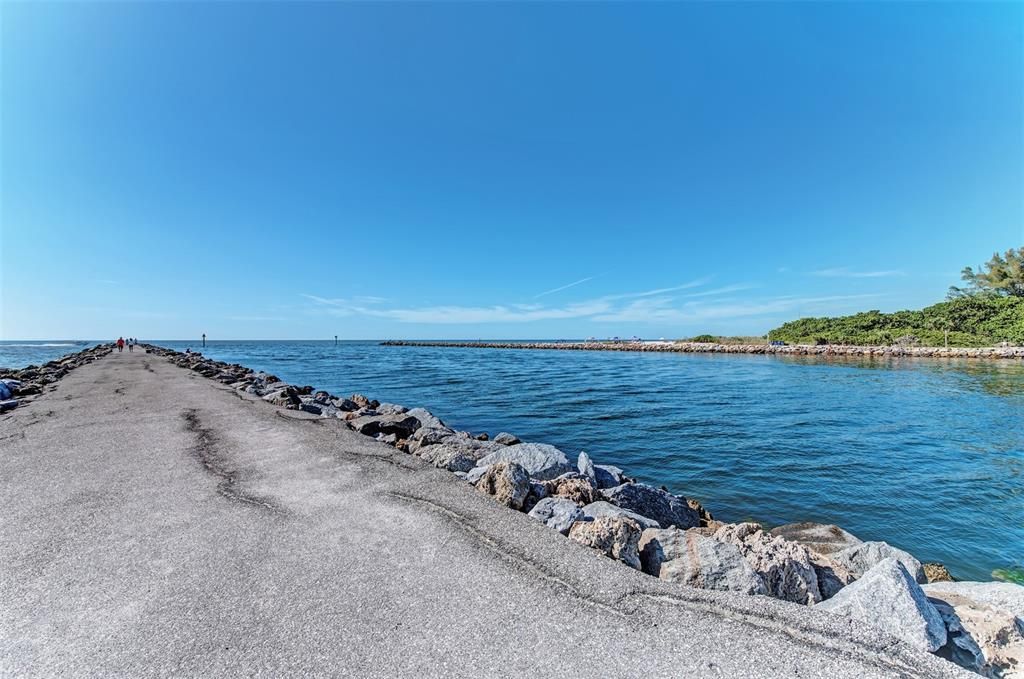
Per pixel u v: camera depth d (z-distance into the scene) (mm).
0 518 3871
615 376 27766
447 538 3559
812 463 9102
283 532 3633
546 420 13414
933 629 2541
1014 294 54375
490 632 2463
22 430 7352
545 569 3125
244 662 2205
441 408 15586
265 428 7578
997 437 11188
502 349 81812
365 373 30859
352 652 2287
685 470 8703
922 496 7355
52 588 2814
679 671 2199
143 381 15297
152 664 2188
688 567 3164
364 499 4367
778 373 28812
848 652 2348
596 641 2406
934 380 23312
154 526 3721
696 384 22828
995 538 5969
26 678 2098
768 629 2527
